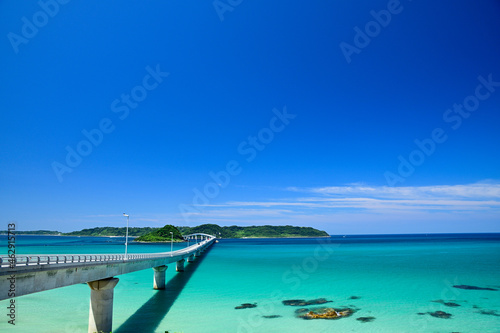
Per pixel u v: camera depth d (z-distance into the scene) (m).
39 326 29.84
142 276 66.12
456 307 37.09
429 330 28.97
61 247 165.25
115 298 42.88
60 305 38.72
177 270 73.31
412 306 37.53
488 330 29.12
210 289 49.44
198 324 30.52
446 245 181.75
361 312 34.81
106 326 28.42
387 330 28.92
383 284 52.53
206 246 168.75
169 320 31.91
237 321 31.55
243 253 140.25
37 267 20.20
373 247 173.62
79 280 25.39
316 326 29.94
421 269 71.69
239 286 51.97
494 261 88.75
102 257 30.39
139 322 31.22
